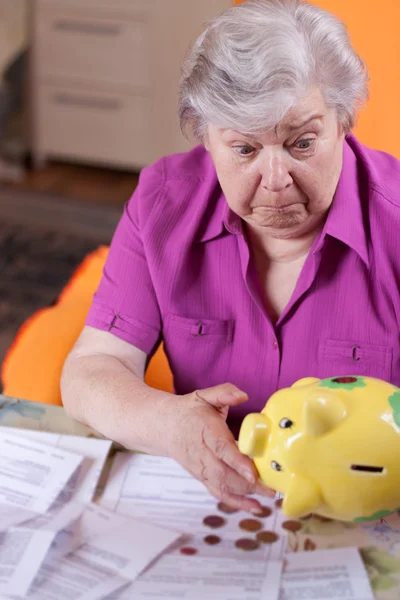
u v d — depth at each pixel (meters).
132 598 0.78
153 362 1.35
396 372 1.08
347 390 0.81
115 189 3.53
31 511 0.90
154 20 3.17
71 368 1.08
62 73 3.46
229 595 0.78
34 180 3.60
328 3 1.38
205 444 0.87
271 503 0.91
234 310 1.10
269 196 0.90
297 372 1.10
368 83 0.92
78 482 0.94
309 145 0.88
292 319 1.08
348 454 0.77
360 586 0.78
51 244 3.07
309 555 0.83
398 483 0.78
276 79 0.81
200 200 1.10
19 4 3.32
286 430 0.79
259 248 1.07
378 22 1.34
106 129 3.51
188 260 1.09
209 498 0.92
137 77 3.34
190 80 0.88
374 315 1.06
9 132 3.64
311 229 1.04
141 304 1.12
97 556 0.84
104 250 1.56
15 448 0.99
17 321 2.59
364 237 1.03
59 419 1.05
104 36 3.31
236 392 0.90
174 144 3.39
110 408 0.98
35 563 0.81
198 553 0.84
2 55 3.38
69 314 1.35
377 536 0.85
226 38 0.83
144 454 0.99
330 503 0.79
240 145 0.88
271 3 0.88
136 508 0.91
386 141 1.38
